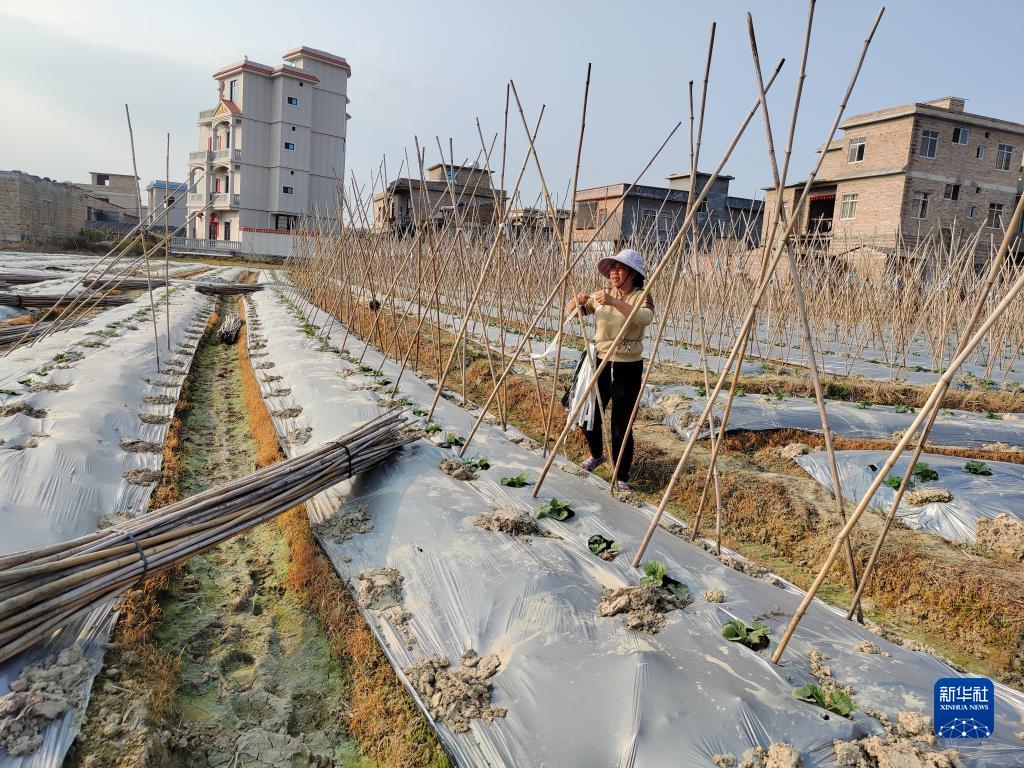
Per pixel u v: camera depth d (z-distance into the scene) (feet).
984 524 17.88
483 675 10.93
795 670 10.53
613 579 13.37
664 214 119.34
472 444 20.79
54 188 133.90
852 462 21.84
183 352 37.01
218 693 12.24
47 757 9.10
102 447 19.71
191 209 180.86
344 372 30.86
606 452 23.29
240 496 14.66
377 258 49.57
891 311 50.11
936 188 99.66
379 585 13.60
